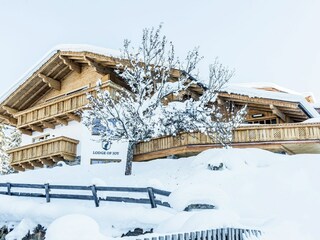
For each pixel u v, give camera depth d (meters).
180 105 13.28
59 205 10.44
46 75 20.31
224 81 14.39
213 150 13.09
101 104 13.08
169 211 8.95
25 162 20.11
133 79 13.39
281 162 10.94
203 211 5.56
